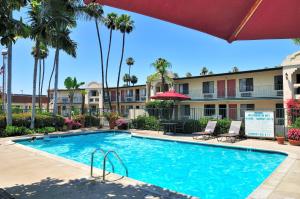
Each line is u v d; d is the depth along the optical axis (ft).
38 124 67.41
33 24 66.85
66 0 69.72
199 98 106.01
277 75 88.33
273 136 50.14
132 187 20.57
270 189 19.76
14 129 58.85
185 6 8.15
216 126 57.77
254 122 52.39
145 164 36.88
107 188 20.38
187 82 110.11
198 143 48.75
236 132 52.42
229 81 99.14
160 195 18.67
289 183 21.31
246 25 9.39
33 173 25.27
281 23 9.21
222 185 26.96
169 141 53.93
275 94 88.38
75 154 45.32
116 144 55.01
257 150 41.39
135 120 76.13
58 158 32.58
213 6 8.06
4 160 31.48
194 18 8.97
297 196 18.22
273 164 34.81
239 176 30.01
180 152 45.14
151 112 93.91
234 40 10.71
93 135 67.10
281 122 73.56
